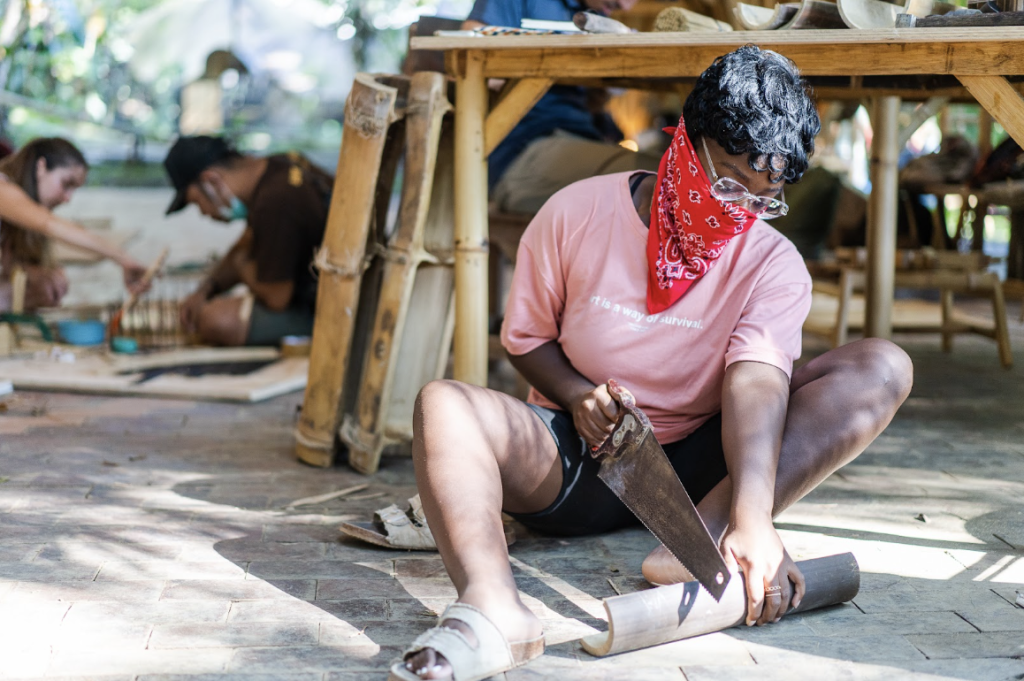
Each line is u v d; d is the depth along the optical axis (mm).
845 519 2510
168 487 2787
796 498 2045
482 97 2881
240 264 5012
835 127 7887
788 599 1845
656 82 3508
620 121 6371
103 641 1796
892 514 2549
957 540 2357
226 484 2832
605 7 3818
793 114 1813
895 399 2129
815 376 2180
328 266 2963
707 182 1922
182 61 13031
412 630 1866
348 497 2738
